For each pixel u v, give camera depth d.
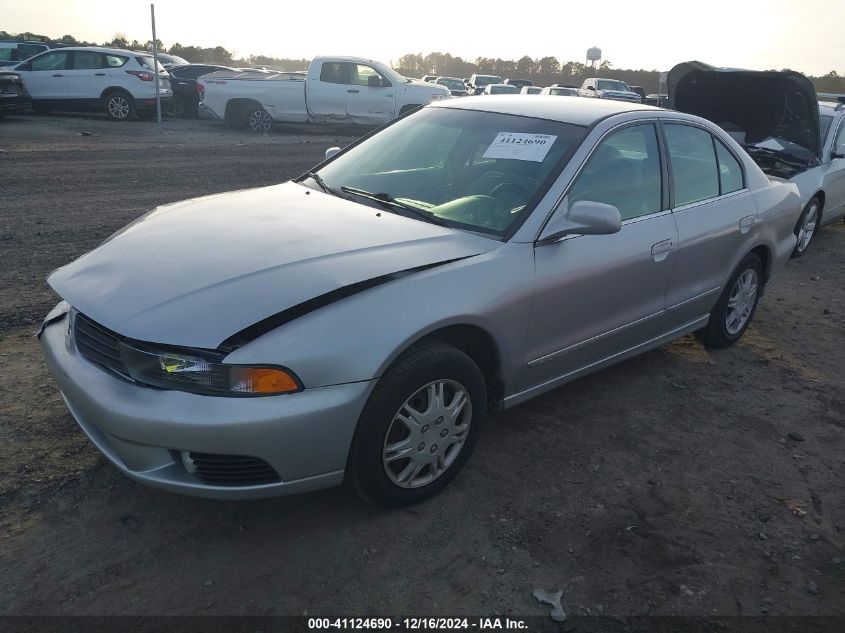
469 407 2.97
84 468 3.06
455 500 3.02
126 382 2.48
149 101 16.91
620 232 3.54
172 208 3.51
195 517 2.81
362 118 16.66
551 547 2.76
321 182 3.81
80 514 2.78
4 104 14.89
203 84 16.67
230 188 9.36
